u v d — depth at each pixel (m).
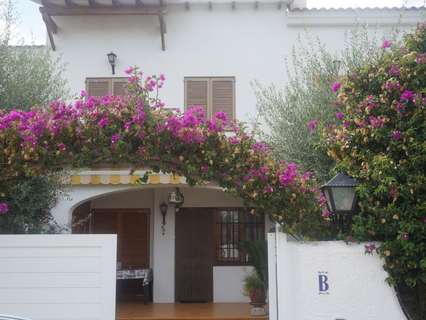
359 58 12.63
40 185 12.48
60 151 8.12
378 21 16.14
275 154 11.59
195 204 18.44
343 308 8.07
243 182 8.36
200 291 18.05
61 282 8.52
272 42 16.66
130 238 18.64
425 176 7.85
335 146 8.86
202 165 8.35
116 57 16.52
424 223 7.68
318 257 8.19
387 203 8.09
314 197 8.61
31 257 8.56
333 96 11.60
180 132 8.20
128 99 8.38
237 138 8.50
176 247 18.25
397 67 8.36
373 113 8.37
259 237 18.33
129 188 14.91
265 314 15.07
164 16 16.62
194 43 16.69
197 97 16.50
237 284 18.11
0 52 12.19
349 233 8.41
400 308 8.03
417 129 8.00
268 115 14.53
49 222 13.83
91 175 14.59
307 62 14.31
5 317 5.88
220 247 18.31
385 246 7.82
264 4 16.70
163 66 16.58
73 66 16.45
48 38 16.47
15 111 8.48
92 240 8.62
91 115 8.23
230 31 16.75
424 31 8.93
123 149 8.20
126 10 15.99
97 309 8.49
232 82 16.58
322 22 16.48
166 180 14.55
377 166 7.89
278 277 8.50
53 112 8.30
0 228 12.24
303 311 8.12
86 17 16.67
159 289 17.92
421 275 7.80
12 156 8.14
